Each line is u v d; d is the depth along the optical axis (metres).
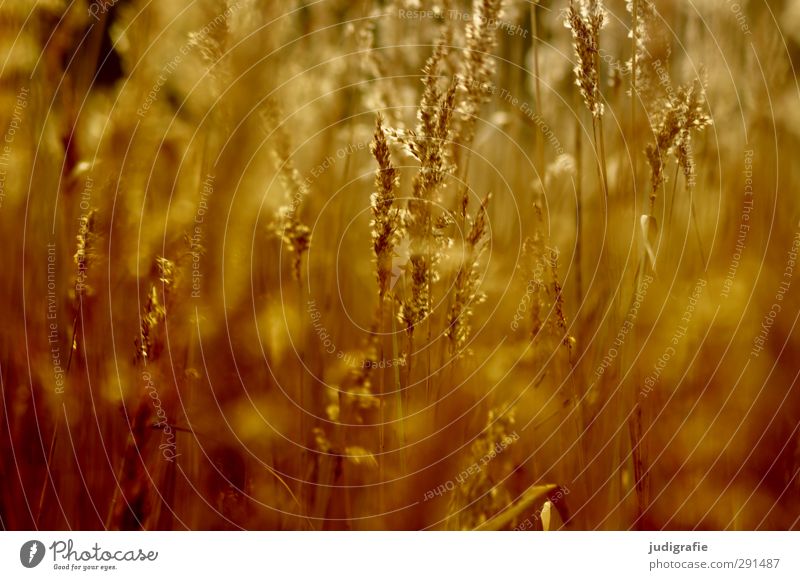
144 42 1.57
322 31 1.66
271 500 1.51
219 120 1.56
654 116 1.50
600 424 1.52
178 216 1.54
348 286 1.61
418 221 1.45
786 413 1.54
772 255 1.60
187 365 1.51
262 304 1.55
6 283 1.51
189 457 1.51
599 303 1.54
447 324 1.47
